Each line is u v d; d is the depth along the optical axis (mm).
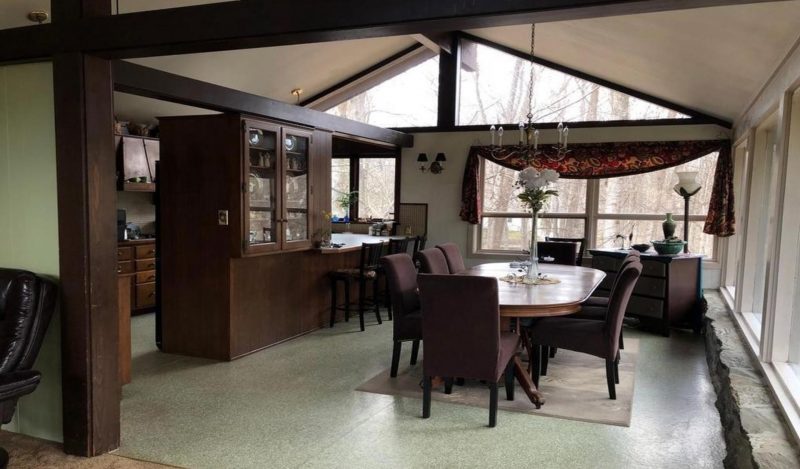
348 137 6352
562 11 1895
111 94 2744
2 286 2541
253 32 2301
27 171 2822
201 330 4562
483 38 7320
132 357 4574
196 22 2385
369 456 2781
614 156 6668
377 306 5809
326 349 4805
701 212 6566
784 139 3105
